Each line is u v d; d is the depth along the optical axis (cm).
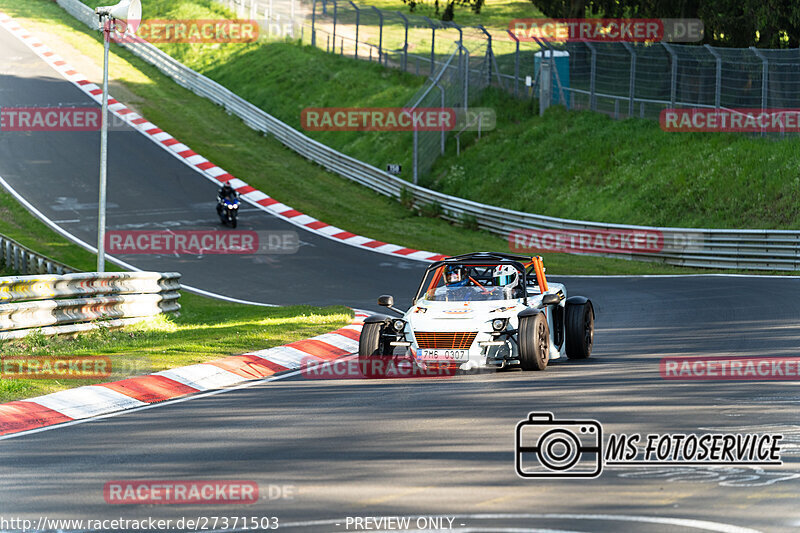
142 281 6256
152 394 3756
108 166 14562
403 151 15088
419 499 2106
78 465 2566
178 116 17550
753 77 11838
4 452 2770
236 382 4141
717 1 13025
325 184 14688
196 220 12231
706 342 4850
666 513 1967
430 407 3244
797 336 4881
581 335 4397
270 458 2570
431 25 15575
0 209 12412
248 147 16312
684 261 9944
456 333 3956
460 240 11806
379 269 9769
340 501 2112
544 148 13538
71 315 5416
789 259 9238
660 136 12525
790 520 1903
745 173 11031
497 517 1955
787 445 2550
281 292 8662
